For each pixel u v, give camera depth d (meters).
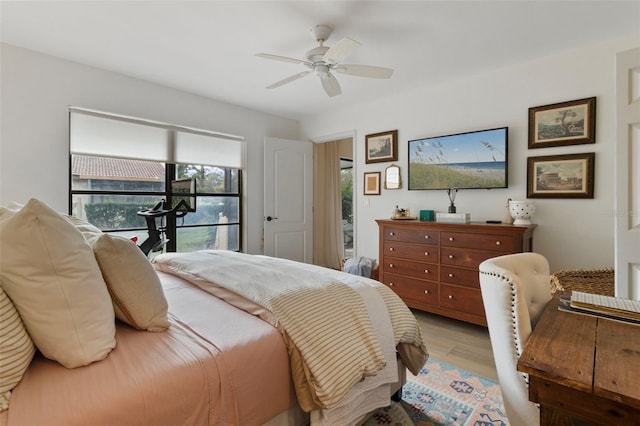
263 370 1.18
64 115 2.86
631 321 1.08
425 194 3.58
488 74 3.09
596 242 2.56
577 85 2.62
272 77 3.24
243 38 2.47
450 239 2.91
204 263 2.05
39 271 0.92
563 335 0.98
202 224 3.96
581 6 2.04
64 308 0.96
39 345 0.96
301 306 1.39
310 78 3.26
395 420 1.65
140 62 2.91
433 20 2.21
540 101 2.80
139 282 1.22
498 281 1.17
